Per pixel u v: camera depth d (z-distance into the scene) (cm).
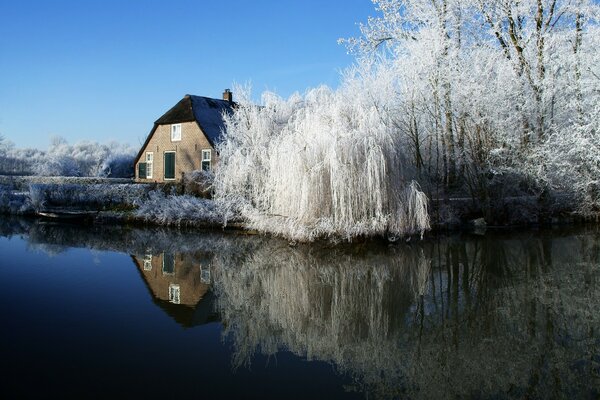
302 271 1264
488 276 1182
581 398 551
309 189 1541
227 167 2061
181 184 2375
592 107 1952
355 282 1145
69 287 1048
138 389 540
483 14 2131
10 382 550
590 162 1961
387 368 641
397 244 1628
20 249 1573
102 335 731
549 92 1970
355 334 786
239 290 1065
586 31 2072
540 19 2062
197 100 3303
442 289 1073
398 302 977
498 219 2045
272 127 2316
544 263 1317
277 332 789
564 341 740
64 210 2520
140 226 2164
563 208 2130
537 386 585
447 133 1977
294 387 566
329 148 1529
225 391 545
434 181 1958
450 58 1931
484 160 1952
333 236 1568
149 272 1226
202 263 1359
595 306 917
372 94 2017
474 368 642
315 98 2302
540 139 2000
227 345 707
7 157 8175
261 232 1841
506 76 1972
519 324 823
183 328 782
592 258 1377
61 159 5922
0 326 767
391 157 1551
